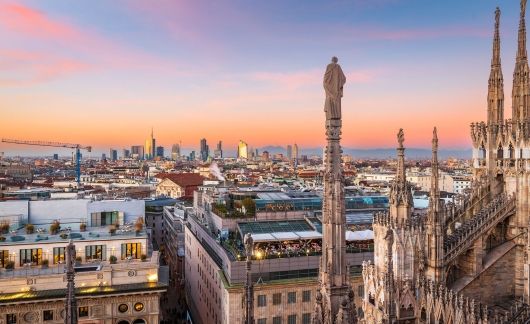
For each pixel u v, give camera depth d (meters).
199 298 99.56
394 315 38.69
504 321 32.81
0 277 66.12
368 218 89.69
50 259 72.12
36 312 65.62
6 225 79.75
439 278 41.50
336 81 20.77
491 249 45.31
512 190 45.25
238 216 85.81
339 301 20.64
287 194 103.06
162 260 167.38
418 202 114.88
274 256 71.56
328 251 20.73
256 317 68.44
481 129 49.47
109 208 88.31
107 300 68.69
